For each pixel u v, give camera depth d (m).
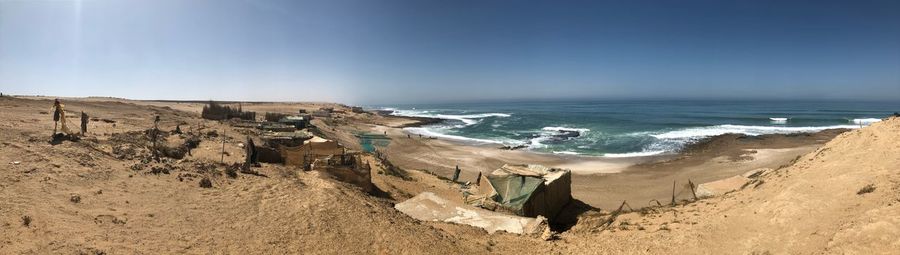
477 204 19.34
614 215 17.45
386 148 50.38
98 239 9.00
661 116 111.25
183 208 11.97
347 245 10.91
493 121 102.38
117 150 17.69
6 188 10.73
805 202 11.20
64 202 10.71
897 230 8.06
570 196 24.47
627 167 37.81
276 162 23.70
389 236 11.73
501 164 40.53
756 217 11.66
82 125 21.81
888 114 105.31
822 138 49.56
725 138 53.16
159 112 56.28
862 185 11.05
